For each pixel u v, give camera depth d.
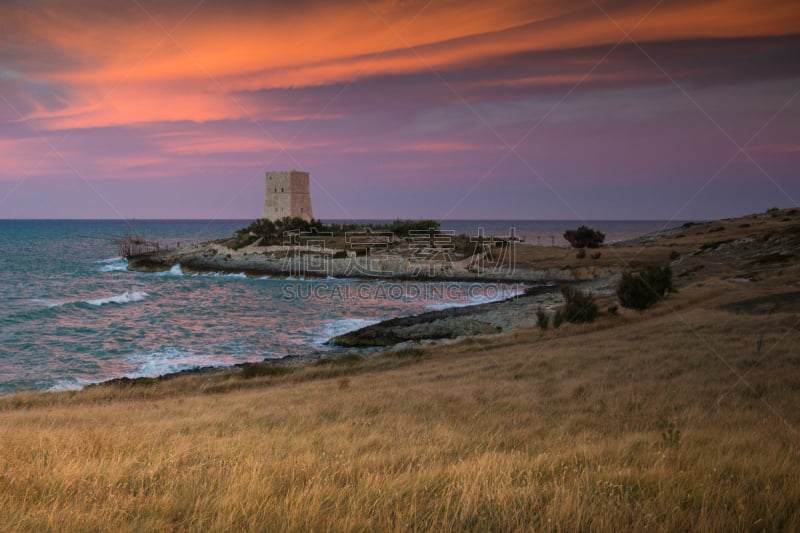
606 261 87.69
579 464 7.12
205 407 17.50
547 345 29.27
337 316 63.91
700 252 74.00
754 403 13.05
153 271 120.56
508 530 4.49
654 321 32.38
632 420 11.80
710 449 7.95
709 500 5.14
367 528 4.56
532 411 13.66
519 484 5.99
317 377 27.36
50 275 111.94
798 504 5.08
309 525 4.56
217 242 140.25
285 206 140.12
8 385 33.50
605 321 36.44
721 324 26.44
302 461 7.46
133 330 54.34
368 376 24.70
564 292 39.31
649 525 4.55
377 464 7.41
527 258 100.00
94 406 20.33
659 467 6.70
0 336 49.75
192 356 42.88
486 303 68.75
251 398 19.31
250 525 4.50
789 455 7.17
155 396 24.12
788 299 31.45
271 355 43.41
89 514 4.86
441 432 10.53
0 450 8.36
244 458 7.96
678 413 12.38
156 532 4.55
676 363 19.19
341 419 13.44
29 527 4.59
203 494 5.74
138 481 6.44
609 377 18.09
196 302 76.06
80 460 7.52
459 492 5.57
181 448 8.67
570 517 4.71
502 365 23.25
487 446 8.95
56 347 45.59
